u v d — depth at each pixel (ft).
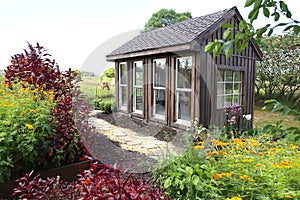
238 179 7.47
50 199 7.27
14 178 9.14
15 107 9.77
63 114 10.62
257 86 33.71
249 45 20.38
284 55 29.45
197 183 7.26
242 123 19.51
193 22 19.81
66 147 10.47
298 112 2.59
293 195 6.46
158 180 8.61
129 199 4.50
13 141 9.04
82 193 4.85
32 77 11.75
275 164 8.42
